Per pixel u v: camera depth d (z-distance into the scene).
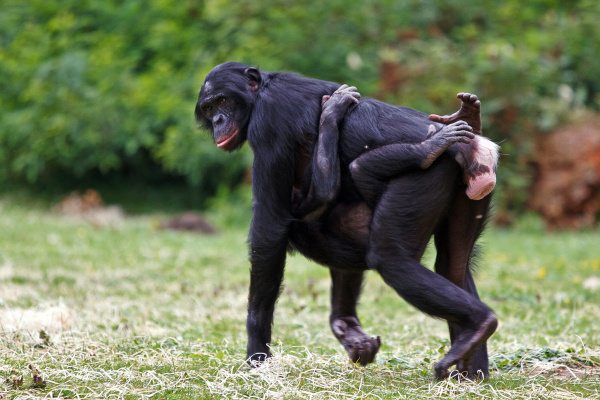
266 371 9.74
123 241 27.25
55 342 11.63
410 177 9.13
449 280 9.94
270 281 10.20
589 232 31.59
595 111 37.78
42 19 41.09
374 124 9.59
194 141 34.28
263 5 34.97
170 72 36.69
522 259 23.69
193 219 31.25
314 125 9.97
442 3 40.41
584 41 38.34
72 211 34.34
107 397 8.79
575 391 9.23
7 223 30.11
